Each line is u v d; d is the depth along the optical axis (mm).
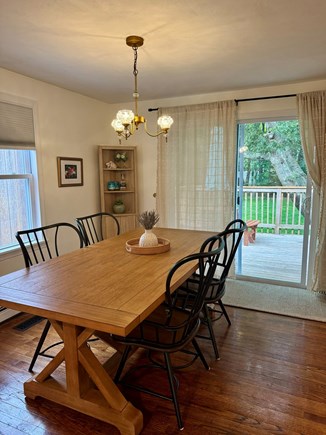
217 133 3703
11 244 3070
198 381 2027
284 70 2932
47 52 2443
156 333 1652
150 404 1832
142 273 1841
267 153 3729
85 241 2730
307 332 2641
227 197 3740
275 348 2400
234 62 2711
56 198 3533
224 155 3695
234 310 3061
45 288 1624
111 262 2066
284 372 2109
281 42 2279
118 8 1779
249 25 2014
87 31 2080
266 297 3352
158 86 3467
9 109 2910
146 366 1869
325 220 3271
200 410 1777
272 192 3820
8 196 3023
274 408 1787
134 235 2934
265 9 1809
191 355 2314
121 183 4316
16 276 1809
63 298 1496
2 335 2623
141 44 2254
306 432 1621
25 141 3096
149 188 4367
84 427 1674
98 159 4211
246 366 2178
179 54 2506
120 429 1620
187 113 3822
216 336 2582
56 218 3549
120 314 1326
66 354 1696
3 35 2133
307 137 3299
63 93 3551
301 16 1894
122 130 2400
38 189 3273
